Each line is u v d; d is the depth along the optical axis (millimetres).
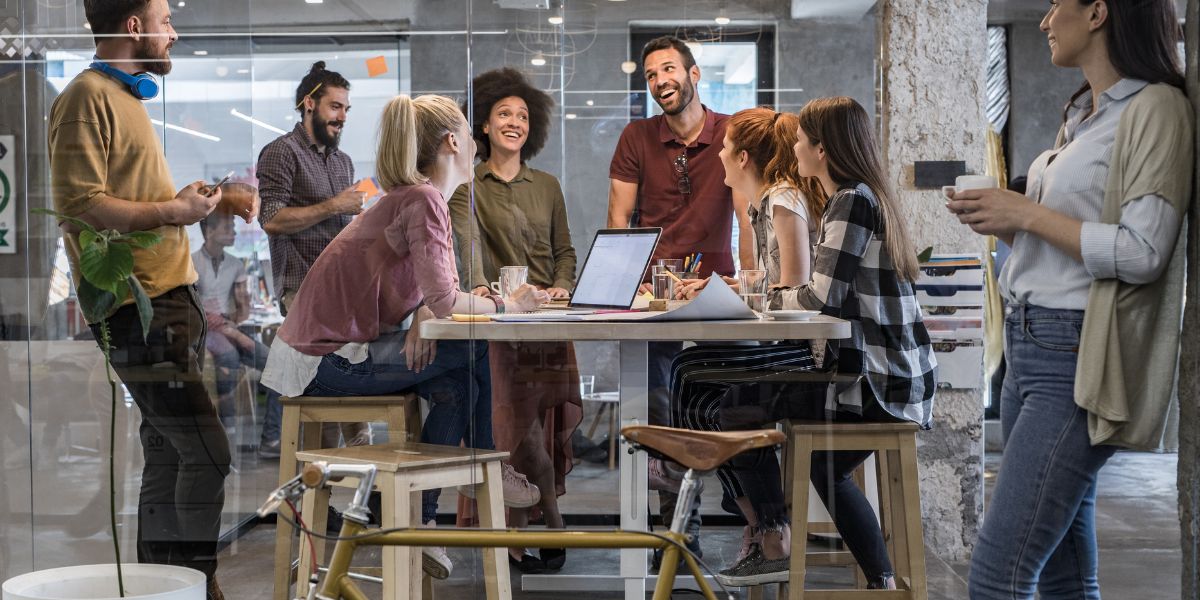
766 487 2736
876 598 2730
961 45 2855
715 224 2918
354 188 3000
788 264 2852
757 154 2916
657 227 2943
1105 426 2490
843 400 2779
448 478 2707
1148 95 2539
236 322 2998
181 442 3014
